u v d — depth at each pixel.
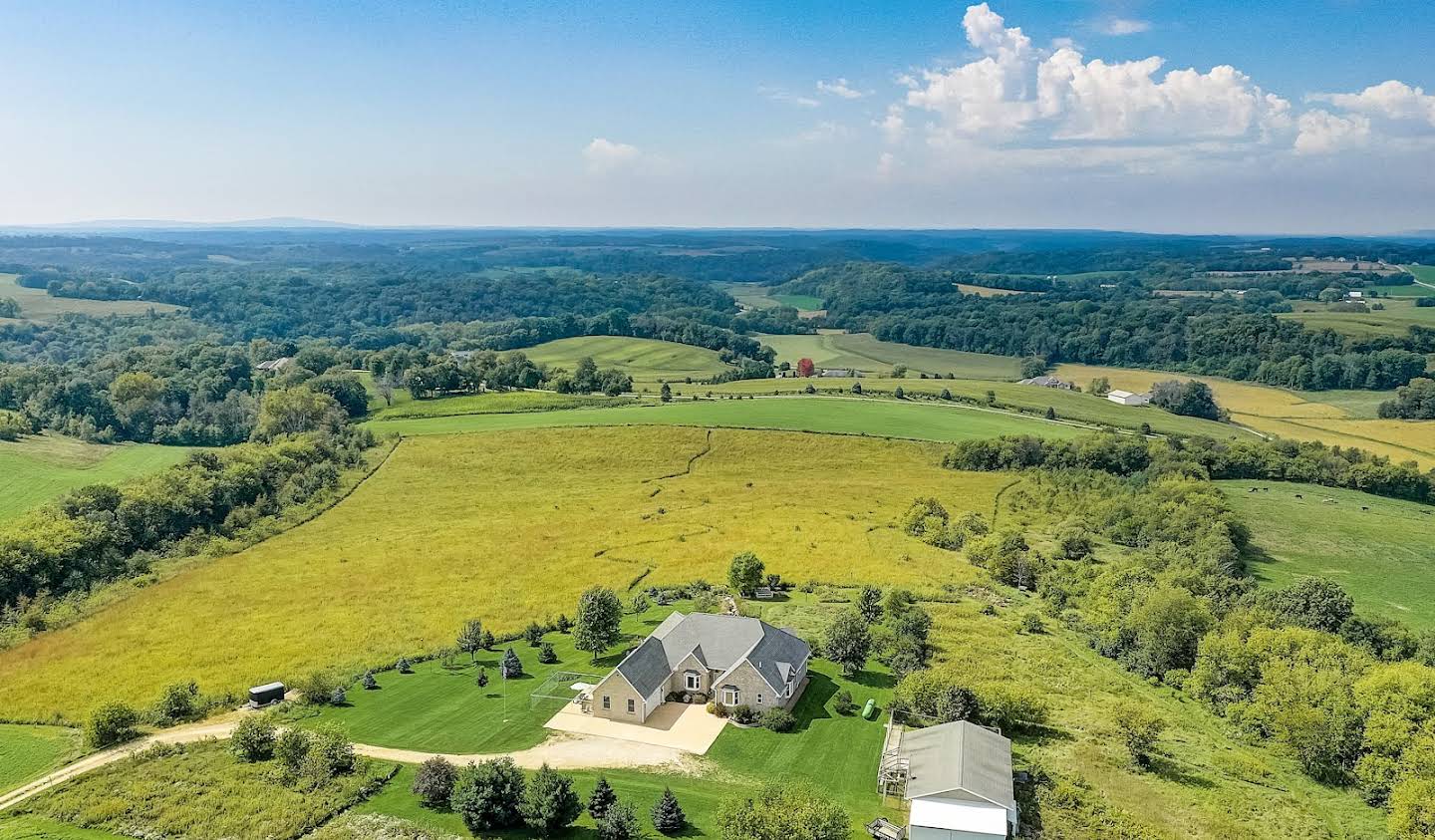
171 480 137.12
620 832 57.12
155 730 74.75
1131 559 118.75
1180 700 84.38
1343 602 96.56
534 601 106.44
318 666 87.94
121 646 93.88
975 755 64.19
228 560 122.56
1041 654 92.12
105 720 71.94
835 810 55.91
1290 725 73.06
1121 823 61.59
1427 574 120.06
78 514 122.69
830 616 100.50
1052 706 80.44
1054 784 66.38
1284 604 98.50
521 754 69.31
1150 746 73.69
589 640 88.88
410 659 89.94
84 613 103.75
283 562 121.62
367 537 133.00
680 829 58.78
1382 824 64.69
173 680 85.19
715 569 117.56
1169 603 90.94
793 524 138.38
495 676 85.25
